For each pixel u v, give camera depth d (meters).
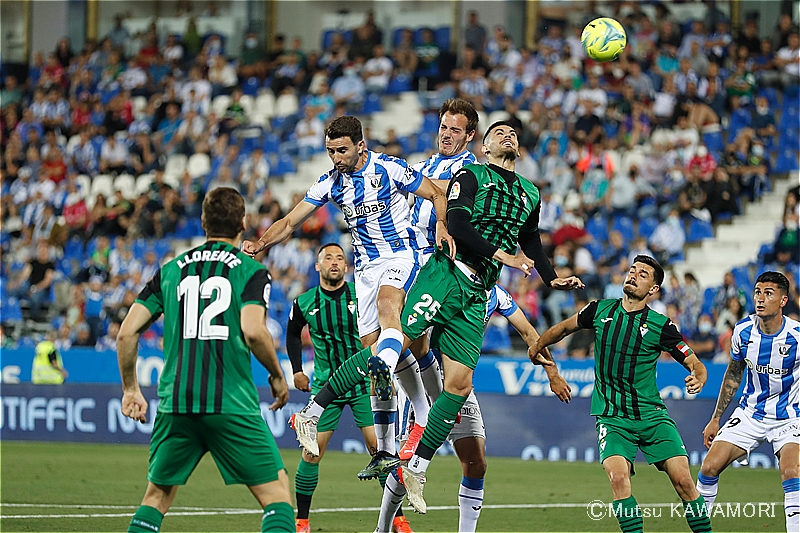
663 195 67.38
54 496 34.50
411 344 23.81
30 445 52.88
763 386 26.14
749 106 74.06
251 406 18.53
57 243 74.19
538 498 35.19
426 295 22.36
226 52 90.56
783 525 29.66
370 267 24.05
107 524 28.50
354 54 83.69
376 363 20.89
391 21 87.25
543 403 49.12
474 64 79.69
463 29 85.06
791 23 76.50
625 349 23.61
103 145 81.69
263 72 85.50
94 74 88.12
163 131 82.62
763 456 46.38
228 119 80.88
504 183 22.86
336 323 28.89
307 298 29.41
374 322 24.14
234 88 84.69
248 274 18.72
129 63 88.12
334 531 28.11
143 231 73.31
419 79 81.62
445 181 25.02
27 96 89.50
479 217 22.64
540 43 79.25
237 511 31.52
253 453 18.38
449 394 22.58
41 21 93.56
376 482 39.22
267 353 18.39
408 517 31.16
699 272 65.50
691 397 46.38
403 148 76.25
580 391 49.50
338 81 81.62
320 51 88.88
